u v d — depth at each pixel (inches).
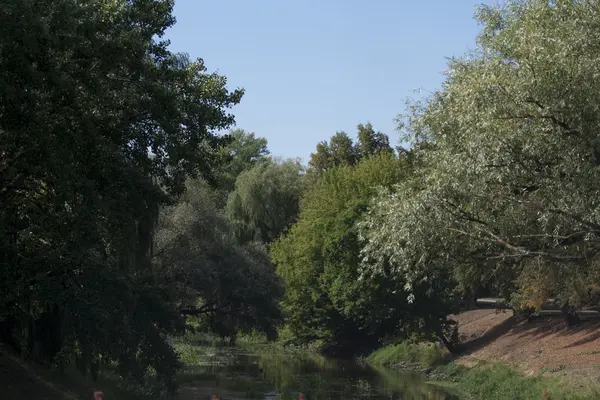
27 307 897.5
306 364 2108.8
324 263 2142.0
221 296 1540.4
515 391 1322.6
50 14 685.3
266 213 2464.3
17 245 832.9
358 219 1973.4
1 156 749.9
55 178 718.5
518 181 788.6
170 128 858.1
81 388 956.6
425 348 2095.2
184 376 1584.6
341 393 1486.2
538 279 1330.0
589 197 720.3
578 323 1727.4
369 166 2201.0
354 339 2393.0
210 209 1560.0
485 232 834.8
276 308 1608.0
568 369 1349.7
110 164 785.6
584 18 725.9
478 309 2443.4
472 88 759.1
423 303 1878.7
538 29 744.3
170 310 1036.5
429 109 893.2
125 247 906.1
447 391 1535.4
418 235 823.1
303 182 2699.3
